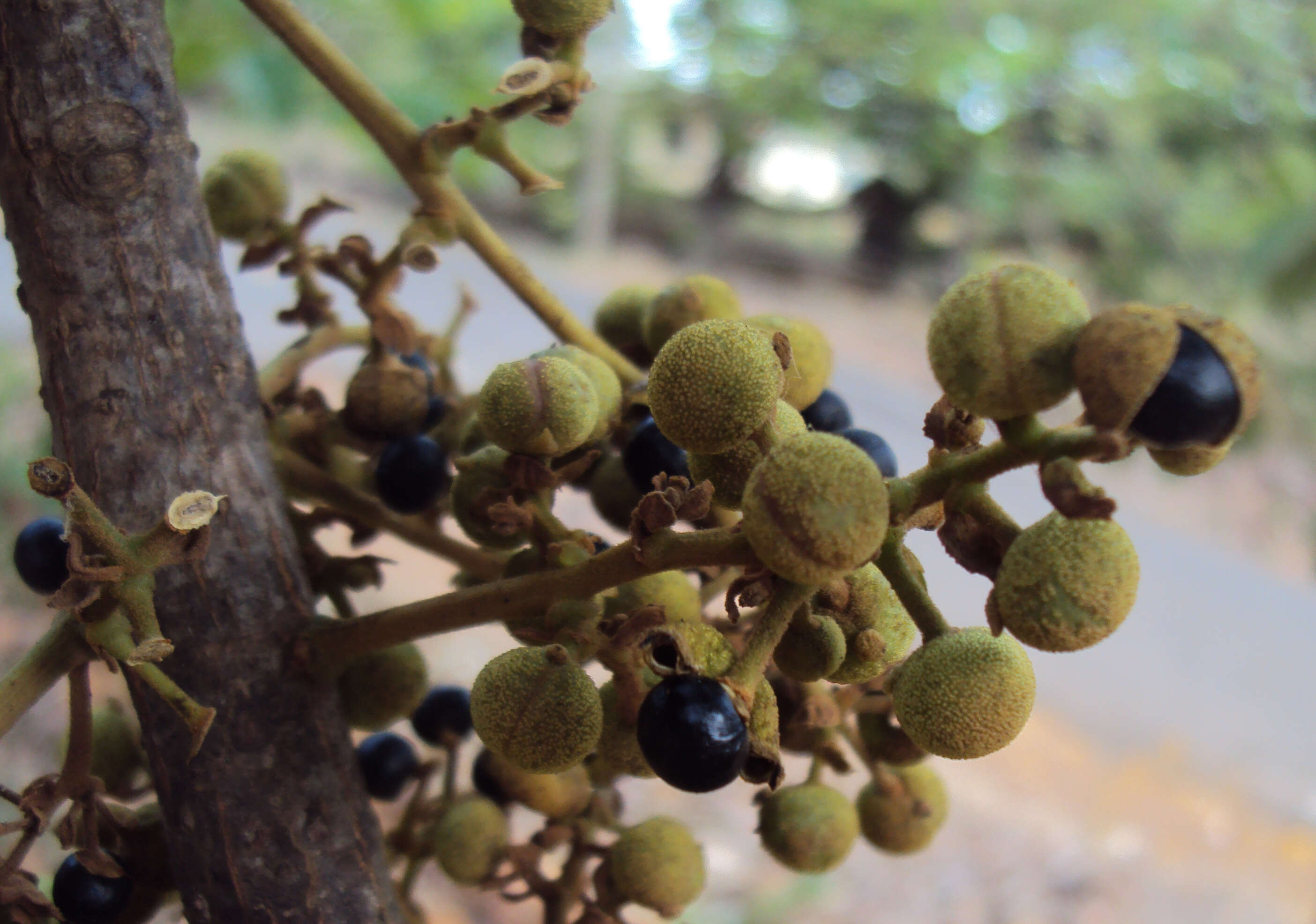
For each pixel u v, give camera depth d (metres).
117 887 0.08
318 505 0.09
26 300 0.07
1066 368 0.06
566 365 0.07
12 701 0.07
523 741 0.07
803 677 0.07
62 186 0.07
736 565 0.06
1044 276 0.06
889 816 0.09
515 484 0.07
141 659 0.06
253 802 0.07
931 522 0.07
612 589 0.08
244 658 0.07
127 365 0.07
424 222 0.08
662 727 0.06
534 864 0.09
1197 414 0.05
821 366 0.08
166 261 0.07
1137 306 0.06
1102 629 0.06
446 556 0.09
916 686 0.06
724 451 0.07
